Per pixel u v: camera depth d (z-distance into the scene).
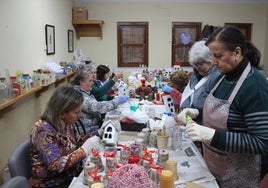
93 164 1.37
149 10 5.85
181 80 2.86
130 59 6.00
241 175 1.38
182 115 1.73
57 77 3.81
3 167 2.55
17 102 2.82
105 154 1.48
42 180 1.62
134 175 1.02
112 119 2.43
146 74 5.39
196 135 1.25
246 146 1.20
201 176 1.36
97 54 5.95
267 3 5.91
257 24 5.98
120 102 2.95
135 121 2.07
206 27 5.66
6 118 2.62
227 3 5.87
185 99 2.24
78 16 5.59
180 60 6.01
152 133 1.81
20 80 2.65
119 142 1.85
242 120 1.27
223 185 1.42
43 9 3.83
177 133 1.75
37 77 3.20
